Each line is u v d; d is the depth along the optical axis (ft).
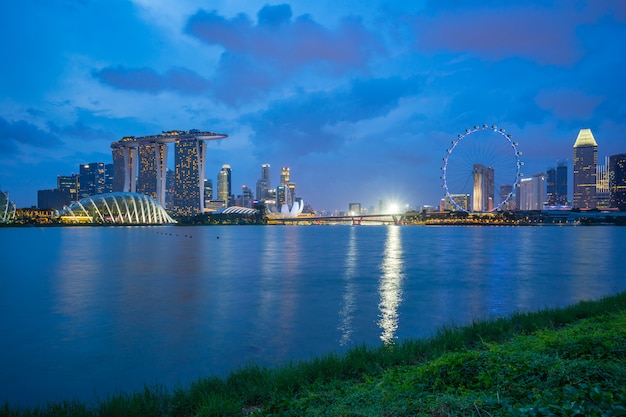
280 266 186.50
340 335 69.41
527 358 31.99
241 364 55.42
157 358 58.85
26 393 47.60
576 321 55.26
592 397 20.98
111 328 75.92
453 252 271.08
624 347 33.42
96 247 321.73
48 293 115.34
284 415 27.37
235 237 522.06
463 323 75.77
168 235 551.59
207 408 30.19
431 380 30.58
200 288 123.54
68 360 58.49
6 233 604.08
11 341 67.92
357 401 28.66
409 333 70.23
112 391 47.67
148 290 120.06
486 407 23.73
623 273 156.46
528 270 167.94
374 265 189.78
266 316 84.69
